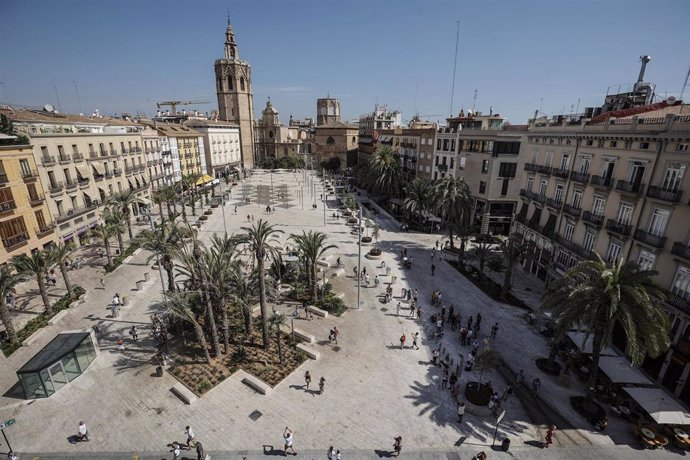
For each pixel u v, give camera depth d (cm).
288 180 11619
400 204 6875
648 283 2058
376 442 1989
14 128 4006
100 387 2356
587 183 3250
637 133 2698
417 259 4712
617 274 2059
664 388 2408
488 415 2189
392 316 3291
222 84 12469
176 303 2488
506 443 1933
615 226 2869
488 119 6131
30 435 2003
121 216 4516
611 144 3008
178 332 2944
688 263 2277
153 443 1961
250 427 2067
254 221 6494
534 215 4134
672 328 2384
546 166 3950
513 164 5397
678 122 2394
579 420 2175
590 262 2125
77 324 3061
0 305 2667
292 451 1902
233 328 3008
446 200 4744
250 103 13238
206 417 2130
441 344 2888
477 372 2561
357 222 6469
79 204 4862
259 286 2672
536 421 2161
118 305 3247
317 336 2953
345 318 3241
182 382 2389
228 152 11738
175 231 3186
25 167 3900
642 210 2664
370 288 3856
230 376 2459
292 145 15525
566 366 2605
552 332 3048
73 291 3553
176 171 8475
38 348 2727
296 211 7394
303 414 2164
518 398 2344
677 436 1994
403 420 2142
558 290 2381
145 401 2245
